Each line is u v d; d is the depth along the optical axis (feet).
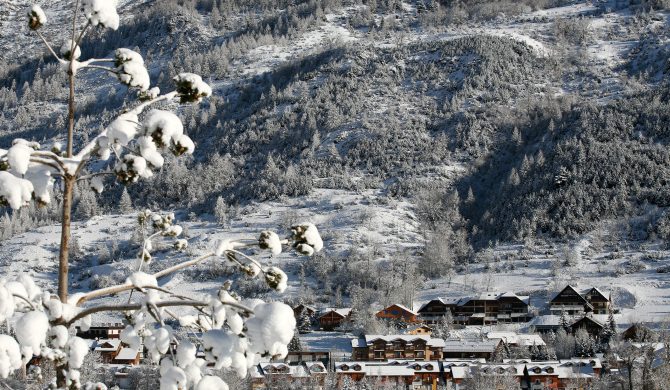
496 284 460.14
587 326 364.17
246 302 24.67
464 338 367.45
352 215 611.47
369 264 484.33
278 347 23.09
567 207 552.41
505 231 558.15
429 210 632.38
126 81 28.02
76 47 28.02
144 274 26.66
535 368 275.18
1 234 610.24
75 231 623.77
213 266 456.86
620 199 555.28
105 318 297.33
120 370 196.65
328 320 394.11
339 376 280.10
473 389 258.98
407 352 328.90
